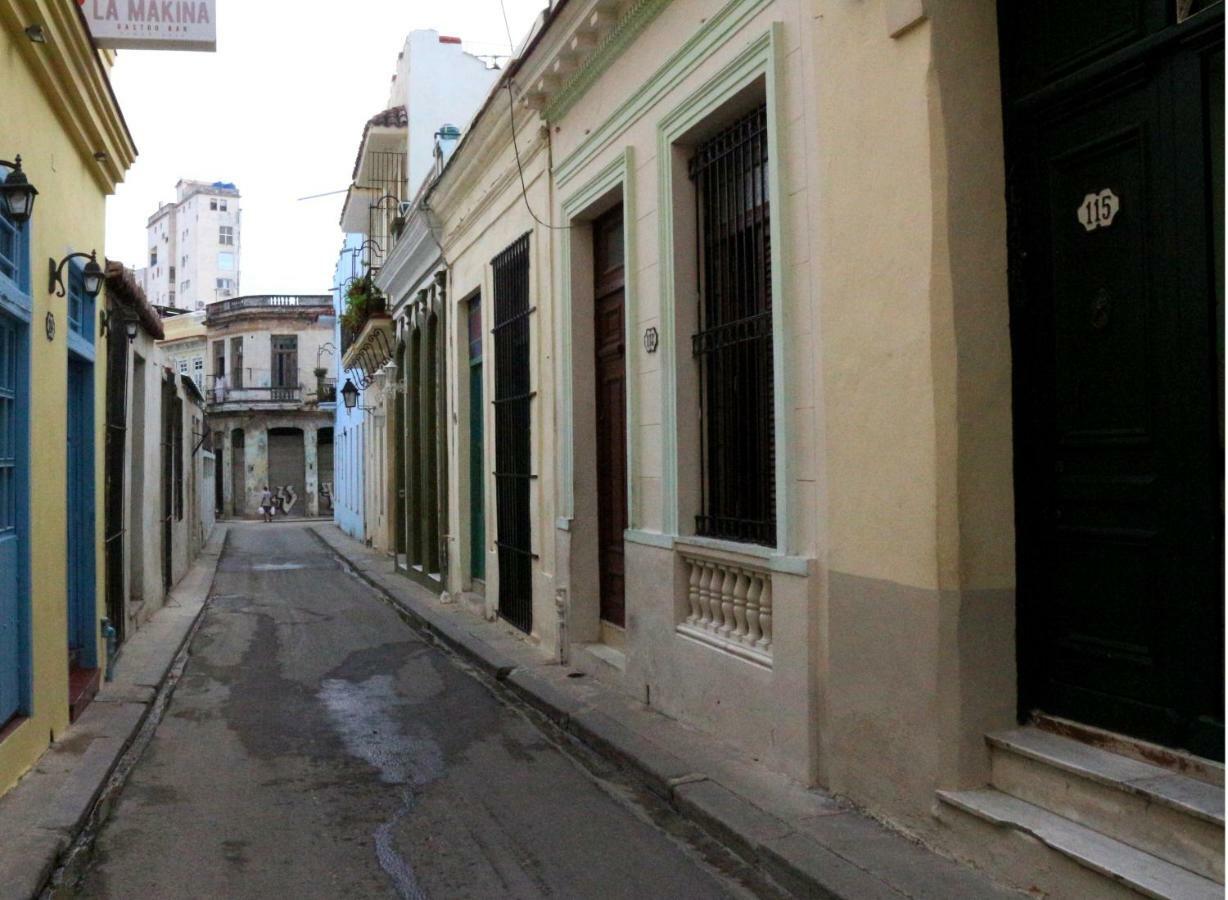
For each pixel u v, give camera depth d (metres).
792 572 5.45
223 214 85.94
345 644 11.40
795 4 5.54
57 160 6.80
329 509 49.19
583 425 9.03
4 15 5.51
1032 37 4.46
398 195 21.09
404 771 6.35
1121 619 4.05
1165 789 3.62
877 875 4.16
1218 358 3.67
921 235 4.47
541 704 7.80
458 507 13.96
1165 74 3.85
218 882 4.61
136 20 7.54
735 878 4.60
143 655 10.09
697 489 6.95
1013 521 4.48
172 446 16.27
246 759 6.66
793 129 5.59
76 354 7.82
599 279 8.98
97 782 5.80
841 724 5.12
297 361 48.59
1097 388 4.15
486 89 19.78
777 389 5.63
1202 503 3.70
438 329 15.21
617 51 7.78
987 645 4.41
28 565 6.00
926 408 4.45
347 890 4.52
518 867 4.76
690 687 6.71
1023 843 3.93
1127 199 4.02
